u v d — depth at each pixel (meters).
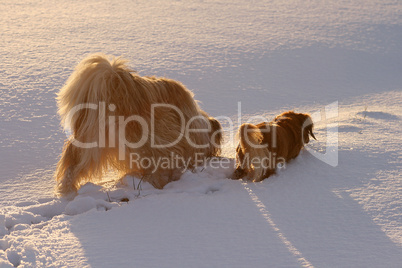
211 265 3.96
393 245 4.21
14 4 22.50
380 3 25.81
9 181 6.06
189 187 5.58
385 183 5.48
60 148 7.30
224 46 16.14
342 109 9.88
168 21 20.12
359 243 4.27
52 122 8.55
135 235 4.49
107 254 4.16
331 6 24.78
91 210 5.02
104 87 5.32
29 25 18.28
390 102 10.67
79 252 4.19
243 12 22.62
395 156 6.30
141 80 5.72
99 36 17.05
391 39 18.39
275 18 21.52
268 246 4.25
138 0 24.73
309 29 19.48
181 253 4.15
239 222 4.70
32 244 4.23
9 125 8.30
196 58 14.48
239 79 12.55
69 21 19.36
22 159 6.84
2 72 12.05
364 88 12.37
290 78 12.99
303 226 4.60
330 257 4.05
